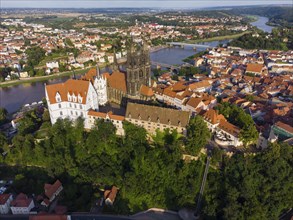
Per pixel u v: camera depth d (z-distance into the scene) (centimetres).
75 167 19862
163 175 18988
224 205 17075
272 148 17912
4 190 19225
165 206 18175
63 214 16675
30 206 17650
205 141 19188
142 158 19450
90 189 18688
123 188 18600
